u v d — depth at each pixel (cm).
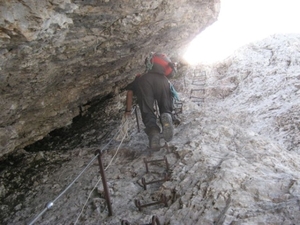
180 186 378
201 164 408
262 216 288
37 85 445
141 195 393
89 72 554
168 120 475
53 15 322
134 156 505
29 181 507
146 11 472
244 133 477
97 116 732
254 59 812
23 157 574
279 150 435
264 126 559
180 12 586
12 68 363
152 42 638
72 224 374
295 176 352
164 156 445
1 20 279
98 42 462
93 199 404
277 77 694
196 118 576
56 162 550
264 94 661
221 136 480
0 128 471
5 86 391
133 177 441
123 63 635
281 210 288
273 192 324
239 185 345
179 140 504
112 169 475
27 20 297
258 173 369
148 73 516
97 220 365
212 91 751
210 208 321
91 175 476
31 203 451
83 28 400
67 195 442
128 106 526
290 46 804
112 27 452
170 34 671
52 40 363
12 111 454
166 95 517
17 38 310
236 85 748
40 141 655
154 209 360
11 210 448
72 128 698
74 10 350
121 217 355
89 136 649
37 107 514
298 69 696
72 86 562
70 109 655
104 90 717
